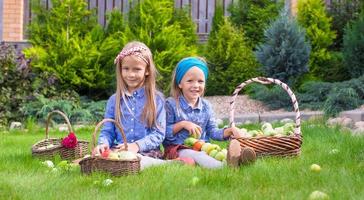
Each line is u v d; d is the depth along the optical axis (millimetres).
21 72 11852
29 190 4059
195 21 14695
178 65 5820
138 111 5512
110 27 12984
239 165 4855
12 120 11367
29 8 14609
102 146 4824
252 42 13508
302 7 13070
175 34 12398
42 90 11812
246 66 12352
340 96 10102
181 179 4340
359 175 4352
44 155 5906
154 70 5590
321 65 12820
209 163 5164
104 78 12344
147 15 12477
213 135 5883
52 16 12656
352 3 13938
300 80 12086
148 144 5395
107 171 4590
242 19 13781
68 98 11766
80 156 6113
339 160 5238
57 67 12125
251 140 5344
